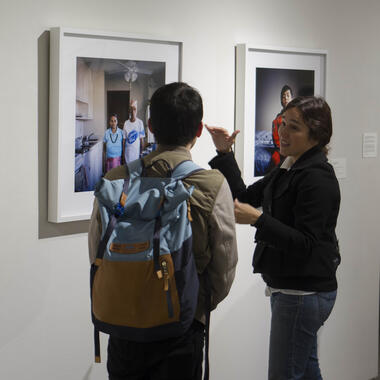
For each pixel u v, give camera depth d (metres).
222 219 1.67
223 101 2.84
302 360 2.25
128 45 2.40
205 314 1.73
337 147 3.40
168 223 1.62
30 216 2.22
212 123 2.81
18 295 2.22
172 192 1.62
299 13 3.13
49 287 2.31
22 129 2.17
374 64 3.54
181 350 1.69
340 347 3.62
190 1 2.66
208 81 2.77
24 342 2.26
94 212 1.79
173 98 1.71
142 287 1.58
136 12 2.46
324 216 2.08
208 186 1.67
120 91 2.39
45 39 2.19
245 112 2.86
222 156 2.39
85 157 2.30
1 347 2.20
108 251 1.61
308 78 3.15
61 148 2.21
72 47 2.21
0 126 2.11
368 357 3.78
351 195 3.53
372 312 3.76
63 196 2.25
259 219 2.04
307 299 2.19
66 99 2.21
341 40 3.35
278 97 3.01
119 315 1.60
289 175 2.18
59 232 2.32
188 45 2.67
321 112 2.17
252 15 2.92
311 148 2.18
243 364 3.12
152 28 2.53
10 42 2.11
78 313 2.42
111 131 2.38
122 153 2.43
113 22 2.39
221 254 1.71
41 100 2.21
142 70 2.47
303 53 3.11
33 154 2.21
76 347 2.43
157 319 1.59
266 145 2.98
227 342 3.04
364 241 3.64
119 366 1.73
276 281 2.22
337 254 2.24
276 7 3.02
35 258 2.26
